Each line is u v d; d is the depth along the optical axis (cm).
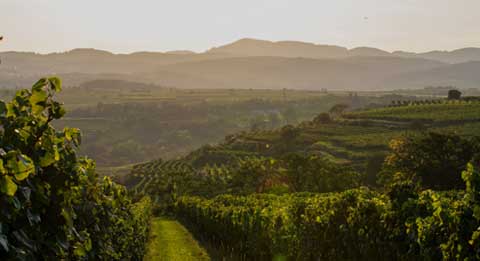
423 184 4562
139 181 14838
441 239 849
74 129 480
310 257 1661
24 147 397
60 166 452
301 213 1870
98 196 643
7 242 316
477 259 677
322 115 15538
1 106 387
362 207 1337
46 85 430
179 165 14700
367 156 10106
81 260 539
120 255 1124
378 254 1247
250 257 2262
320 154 10731
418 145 4762
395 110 14925
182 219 5853
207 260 2523
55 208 431
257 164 7238
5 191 309
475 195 693
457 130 10869
